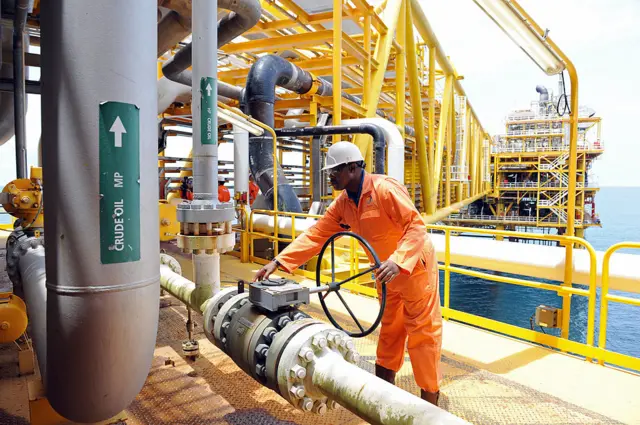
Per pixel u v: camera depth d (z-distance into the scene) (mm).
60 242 1757
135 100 1762
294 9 9031
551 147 54125
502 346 4137
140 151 1806
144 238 1862
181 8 4703
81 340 1794
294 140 17812
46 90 1741
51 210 1771
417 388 3256
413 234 2365
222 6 4961
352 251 6457
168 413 2758
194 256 3154
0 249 8750
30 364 3273
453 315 4844
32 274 3008
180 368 3430
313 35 9508
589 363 3740
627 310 23625
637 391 3205
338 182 2553
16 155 6133
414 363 2641
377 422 1682
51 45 1702
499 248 4945
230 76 12586
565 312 4059
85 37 1657
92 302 1759
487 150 52594
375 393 1713
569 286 4227
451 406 2959
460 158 30078
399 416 1598
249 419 2695
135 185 1793
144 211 1852
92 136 1689
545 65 4301
